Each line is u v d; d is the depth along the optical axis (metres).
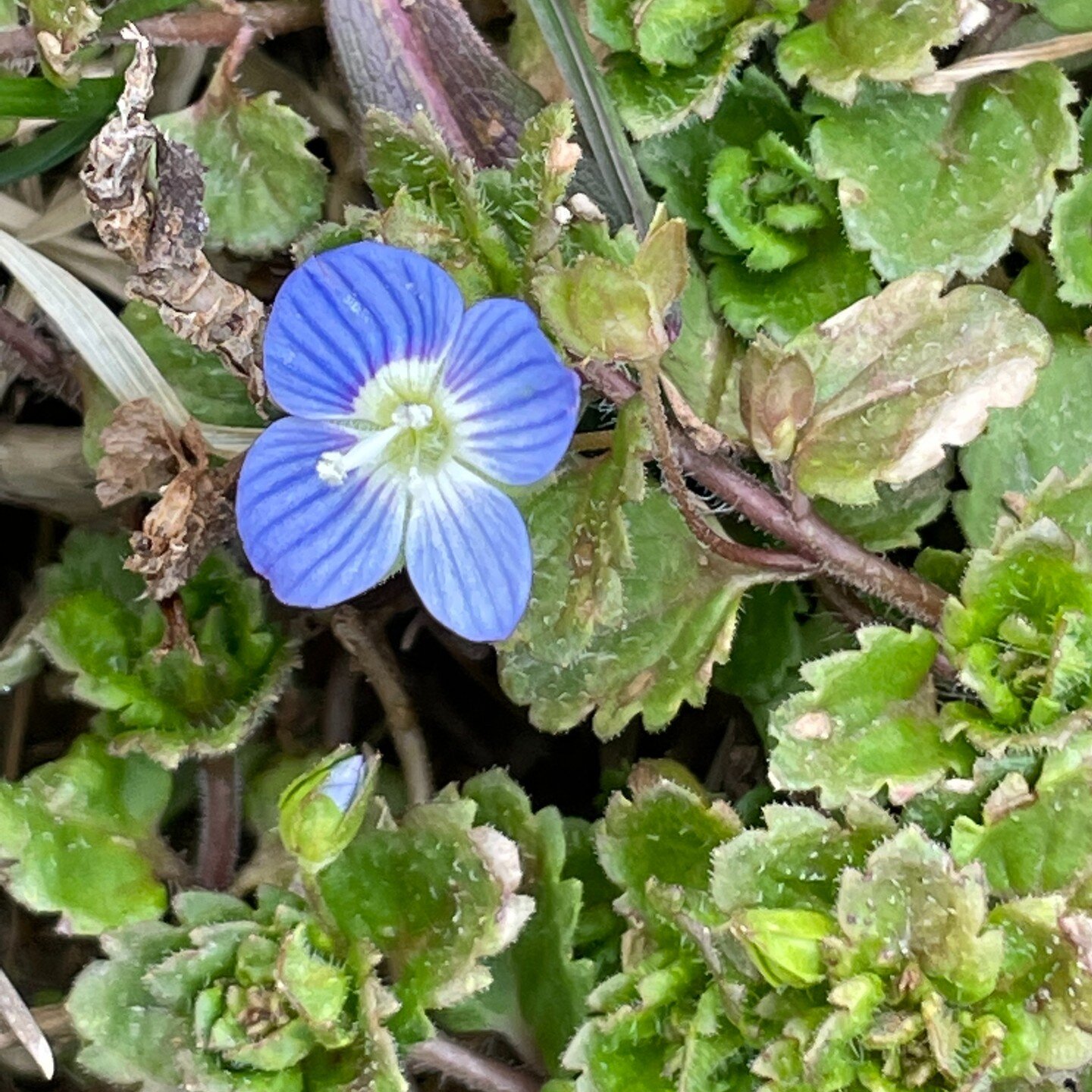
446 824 0.07
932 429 0.07
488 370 0.07
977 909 0.07
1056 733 0.07
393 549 0.07
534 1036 0.07
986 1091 0.07
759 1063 0.07
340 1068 0.07
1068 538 0.07
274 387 0.07
